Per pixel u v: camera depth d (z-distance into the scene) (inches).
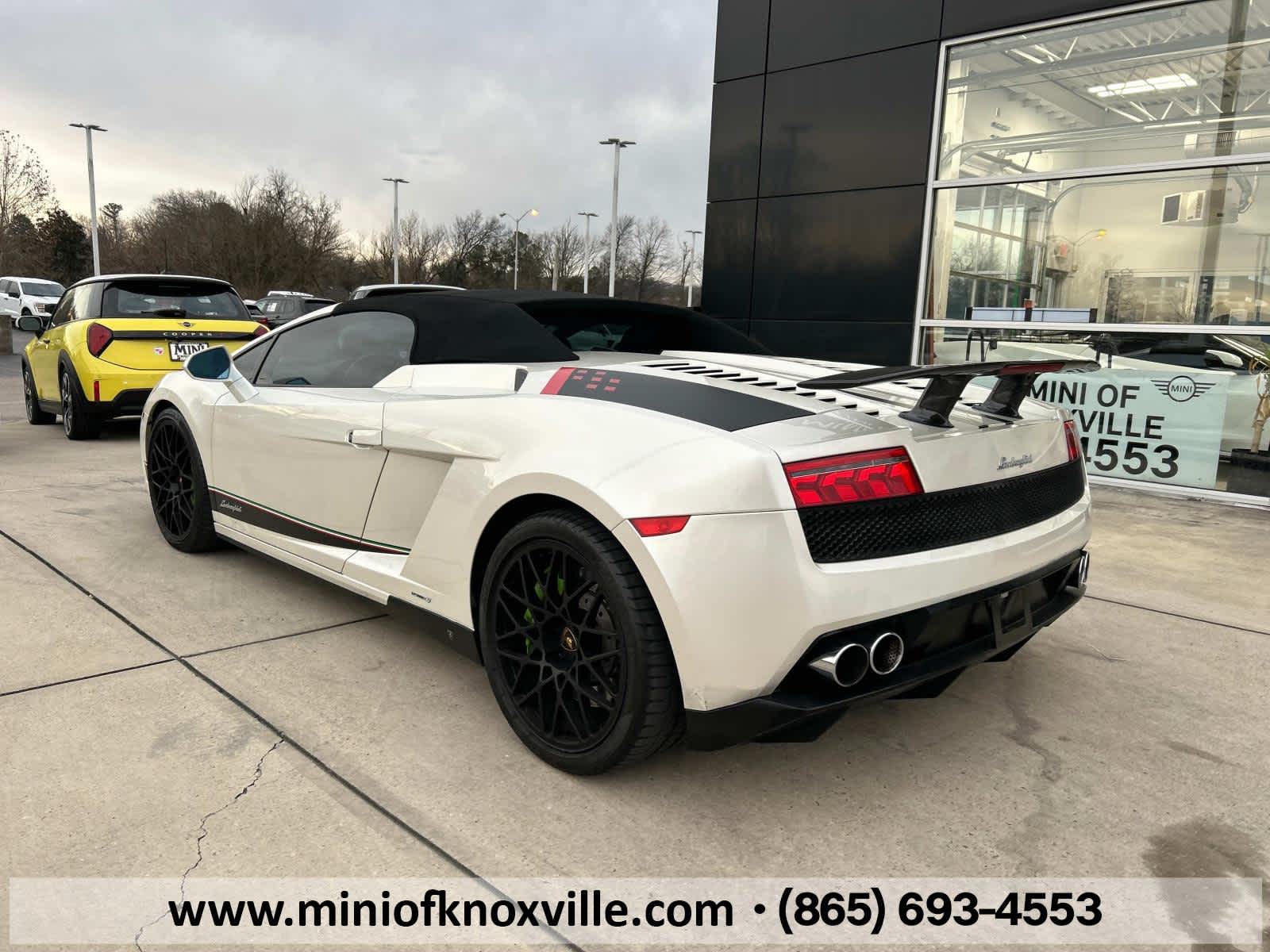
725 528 70.5
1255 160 215.5
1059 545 90.4
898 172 271.7
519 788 82.0
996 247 259.0
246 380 133.5
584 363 97.7
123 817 74.9
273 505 125.3
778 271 301.7
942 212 267.3
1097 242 243.4
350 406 109.0
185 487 148.6
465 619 93.0
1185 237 229.0
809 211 292.0
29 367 310.3
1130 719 100.1
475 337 105.4
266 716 94.0
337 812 77.0
